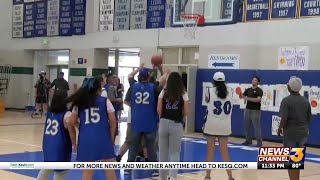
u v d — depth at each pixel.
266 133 13.66
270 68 13.77
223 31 14.81
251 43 14.16
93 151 5.34
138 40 17.36
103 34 18.64
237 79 14.36
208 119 6.88
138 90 7.00
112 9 18.34
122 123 17.20
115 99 8.71
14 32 22.80
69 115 5.35
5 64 23.12
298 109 6.30
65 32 20.09
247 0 14.36
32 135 13.21
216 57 14.96
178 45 16.03
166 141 6.54
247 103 12.26
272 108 13.53
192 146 11.72
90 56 19.14
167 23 16.61
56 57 21.64
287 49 13.39
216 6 14.88
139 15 17.44
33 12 21.73
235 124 14.39
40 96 19.53
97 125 5.38
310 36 12.91
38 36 21.56
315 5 12.85
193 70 15.25
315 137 12.66
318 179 8.00
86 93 5.38
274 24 13.70
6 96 23.11
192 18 15.45
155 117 7.02
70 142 5.45
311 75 12.75
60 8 20.34
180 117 6.47
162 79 7.05
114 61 20.00
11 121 17.25
